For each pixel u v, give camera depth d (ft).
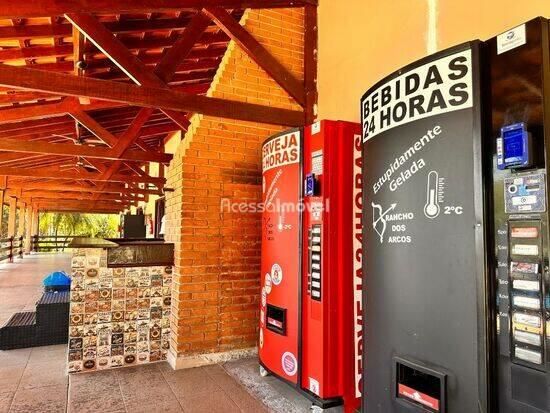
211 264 12.36
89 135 26.55
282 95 13.83
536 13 7.00
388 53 10.64
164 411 9.02
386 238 5.86
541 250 4.13
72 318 11.59
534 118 4.25
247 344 12.73
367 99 6.54
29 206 63.67
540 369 4.08
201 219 12.31
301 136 9.52
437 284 5.05
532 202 4.21
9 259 45.73
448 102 5.07
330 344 8.57
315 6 14.35
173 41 15.99
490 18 7.86
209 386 10.44
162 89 11.07
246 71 13.26
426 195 5.25
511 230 4.39
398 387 5.54
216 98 11.84
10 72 9.39
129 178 30.19
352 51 12.18
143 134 26.58
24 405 9.27
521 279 4.27
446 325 4.91
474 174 4.73
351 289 8.84
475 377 4.57
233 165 12.88
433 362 5.03
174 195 13.10
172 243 12.89
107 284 12.01
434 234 5.12
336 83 12.90
